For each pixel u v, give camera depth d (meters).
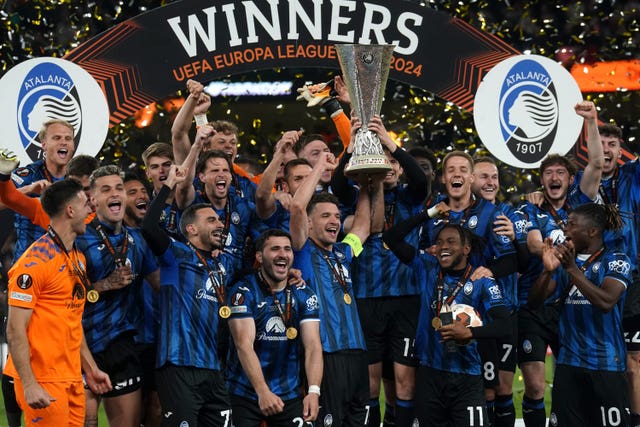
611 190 28.39
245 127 51.19
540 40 38.28
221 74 29.69
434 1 34.66
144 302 24.55
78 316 21.66
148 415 25.03
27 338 20.89
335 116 26.77
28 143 28.25
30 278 20.88
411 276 26.72
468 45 30.27
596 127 26.98
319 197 25.11
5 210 27.80
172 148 26.05
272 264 22.80
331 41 29.91
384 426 27.91
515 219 26.72
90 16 33.88
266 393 22.33
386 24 30.06
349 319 24.58
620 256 23.97
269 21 29.78
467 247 24.55
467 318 23.55
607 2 37.44
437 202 26.89
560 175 27.27
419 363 25.48
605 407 24.05
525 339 27.44
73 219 21.52
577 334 24.28
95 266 23.27
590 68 37.75
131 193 25.52
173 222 24.98
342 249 25.30
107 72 29.22
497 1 38.72
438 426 24.42
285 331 23.09
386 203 27.03
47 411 21.09
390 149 25.39
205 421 23.05
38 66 28.39
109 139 35.19
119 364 23.58
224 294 23.23
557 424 24.48
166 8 29.45
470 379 24.12
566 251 23.52
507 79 30.28
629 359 28.27
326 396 24.00
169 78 29.50
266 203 24.89
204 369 22.80
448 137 39.09
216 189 24.47
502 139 30.28
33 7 34.94
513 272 25.98
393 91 45.06
